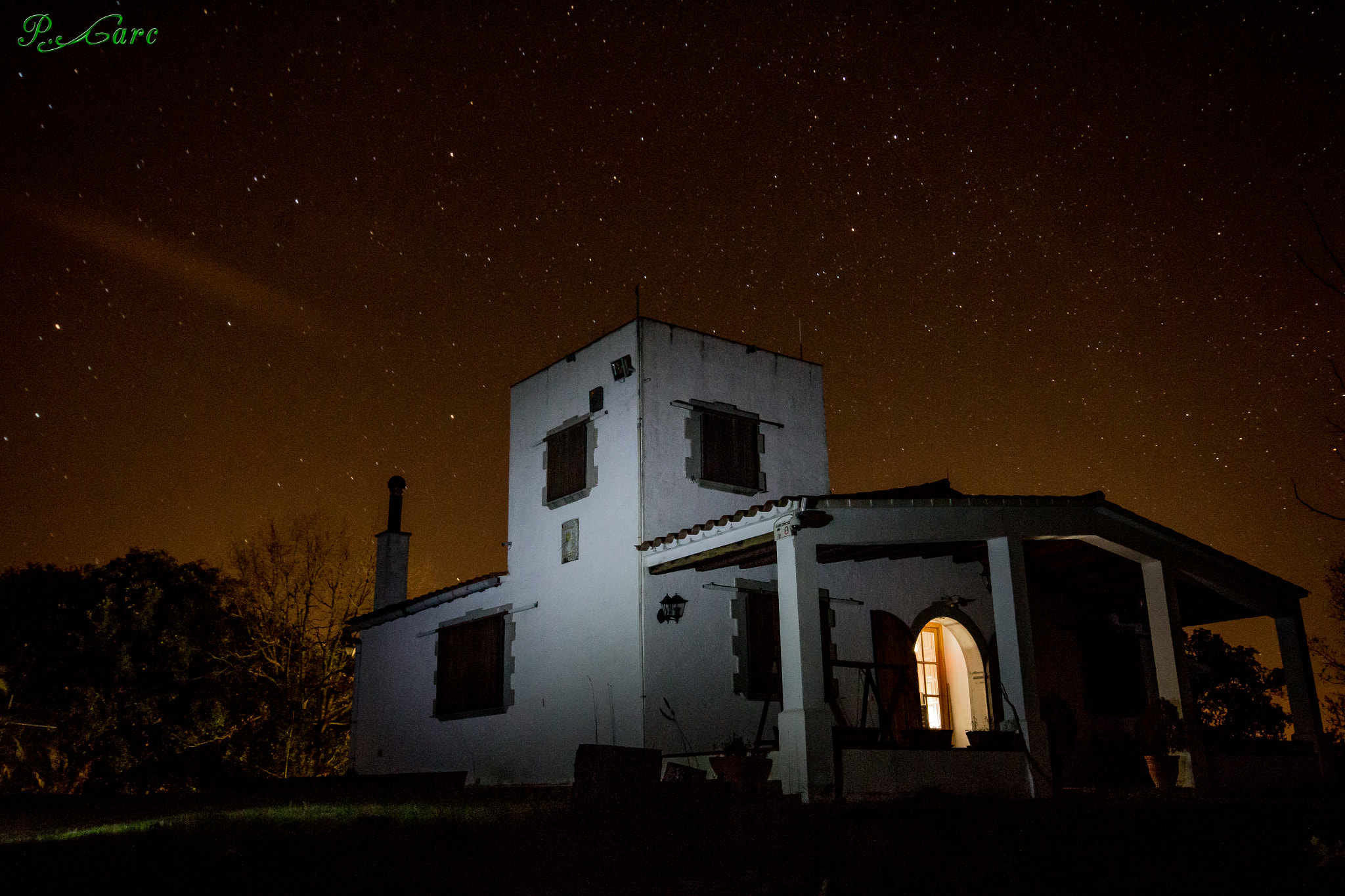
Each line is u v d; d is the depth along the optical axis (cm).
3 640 1978
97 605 2038
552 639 1406
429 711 1623
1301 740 1223
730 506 1400
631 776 762
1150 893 540
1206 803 891
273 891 583
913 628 1397
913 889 560
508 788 1298
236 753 2195
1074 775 1321
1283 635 1262
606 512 1367
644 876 614
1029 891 550
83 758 1948
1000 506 1078
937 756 987
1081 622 1468
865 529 1049
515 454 1588
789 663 1006
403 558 1903
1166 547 1176
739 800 906
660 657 1246
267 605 2389
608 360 1430
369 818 879
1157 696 1290
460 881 603
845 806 868
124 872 635
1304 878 565
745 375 1482
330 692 2395
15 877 616
